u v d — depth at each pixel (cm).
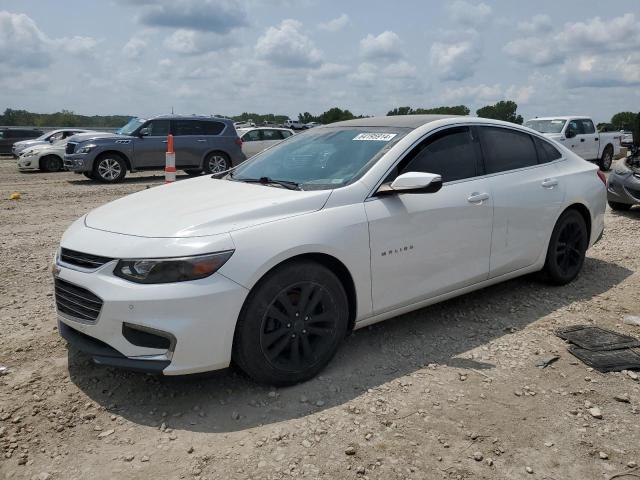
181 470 268
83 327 321
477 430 300
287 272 329
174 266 302
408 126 426
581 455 281
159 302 298
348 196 365
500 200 448
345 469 268
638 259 639
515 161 483
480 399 332
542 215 487
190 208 350
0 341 405
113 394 336
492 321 451
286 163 432
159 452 282
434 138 422
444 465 271
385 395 335
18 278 558
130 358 308
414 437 293
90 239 333
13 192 1245
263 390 340
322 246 340
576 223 529
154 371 303
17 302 488
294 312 336
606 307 483
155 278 302
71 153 1513
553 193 497
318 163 412
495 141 470
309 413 316
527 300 498
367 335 421
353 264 357
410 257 389
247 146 1972
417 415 313
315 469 268
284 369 336
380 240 370
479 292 518
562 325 443
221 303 306
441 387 345
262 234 324
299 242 330
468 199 424
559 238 515
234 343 321
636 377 359
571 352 392
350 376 358
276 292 326
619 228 829
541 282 539
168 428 302
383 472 266
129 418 312
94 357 315
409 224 385
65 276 330
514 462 275
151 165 1530
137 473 266
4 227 822
